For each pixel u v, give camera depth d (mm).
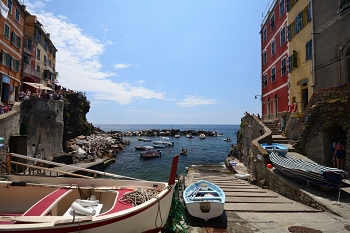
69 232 3570
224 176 18031
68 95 35688
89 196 5680
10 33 22594
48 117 22266
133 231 4445
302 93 16438
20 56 25469
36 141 20156
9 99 22625
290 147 14477
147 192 5477
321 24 13492
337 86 11617
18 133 17031
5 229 3275
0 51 20375
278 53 21453
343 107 11125
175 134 84375
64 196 5023
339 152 11070
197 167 26125
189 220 6660
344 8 11344
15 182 5602
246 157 22078
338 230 5699
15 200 5555
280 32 20766
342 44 11758
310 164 9906
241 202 8406
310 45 14906
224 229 5922
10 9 22453
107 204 5641
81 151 28500
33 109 19859
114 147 41312
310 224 6129
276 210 7312
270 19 24094
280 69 20734
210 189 8383
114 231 4066
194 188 8445
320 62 13656
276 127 20203
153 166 28516
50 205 4418
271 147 13250
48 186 5621
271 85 23797
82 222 3641
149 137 78125
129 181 6246
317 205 7531
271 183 11141
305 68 15648
